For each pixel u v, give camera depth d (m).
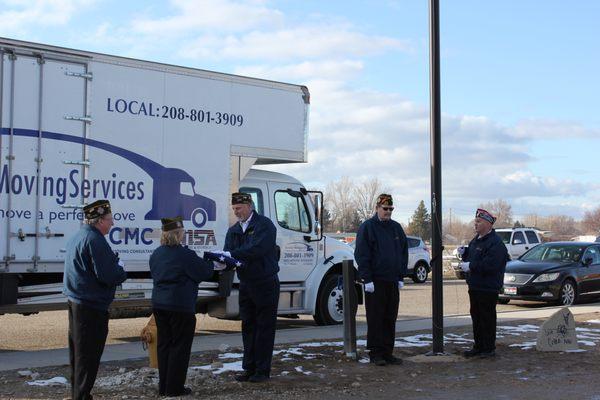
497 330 12.03
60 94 9.67
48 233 9.49
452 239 86.00
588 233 114.19
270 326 7.71
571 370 8.72
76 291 6.40
